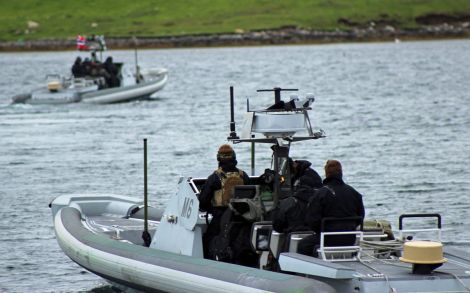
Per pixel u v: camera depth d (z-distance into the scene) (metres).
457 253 30.50
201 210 34.12
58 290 39.38
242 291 28.88
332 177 30.36
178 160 73.81
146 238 38.09
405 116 107.06
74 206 43.72
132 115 110.50
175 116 109.62
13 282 40.75
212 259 33.53
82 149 81.69
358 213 30.38
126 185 63.22
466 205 54.97
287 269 28.84
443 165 69.50
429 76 192.12
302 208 30.83
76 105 120.50
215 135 89.88
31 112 115.38
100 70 122.56
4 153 80.38
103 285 40.00
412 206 54.88
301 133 32.41
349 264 28.92
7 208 56.12
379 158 73.38
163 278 32.28
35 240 48.06
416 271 27.83
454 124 97.81
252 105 128.12
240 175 33.72
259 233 31.73
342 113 112.06
